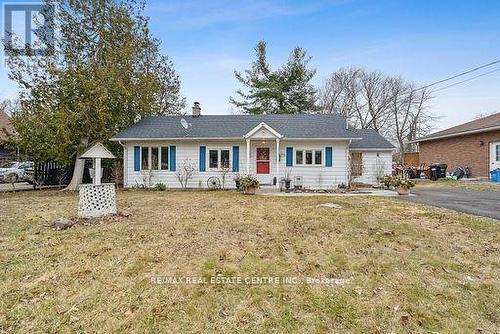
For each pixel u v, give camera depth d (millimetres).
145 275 3850
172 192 14414
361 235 5766
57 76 14539
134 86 16547
